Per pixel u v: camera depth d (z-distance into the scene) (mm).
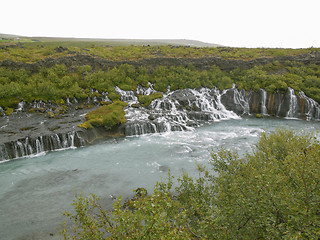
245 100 59688
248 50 84000
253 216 9859
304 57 70062
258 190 10062
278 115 56969
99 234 9984
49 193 23391
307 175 10398
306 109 54438
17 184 25172
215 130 45031
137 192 22781
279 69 67000
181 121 48500
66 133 35781
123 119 43312
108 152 34219
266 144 19172
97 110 47031
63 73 58031
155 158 31938
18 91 47500
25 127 38125
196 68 70812
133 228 8398
